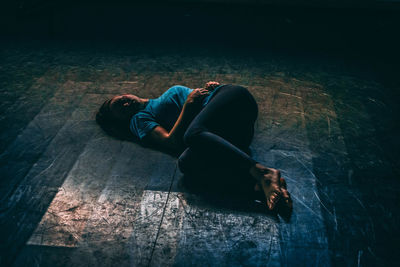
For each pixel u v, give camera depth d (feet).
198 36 12.66
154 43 12.30
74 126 8.51
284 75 10.46
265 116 8.73
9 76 10.53
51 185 6.96
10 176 7.17
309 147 7.77
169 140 7.49
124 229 6.07
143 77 10.44
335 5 13.34
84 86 10.05
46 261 5.60
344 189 6.77
